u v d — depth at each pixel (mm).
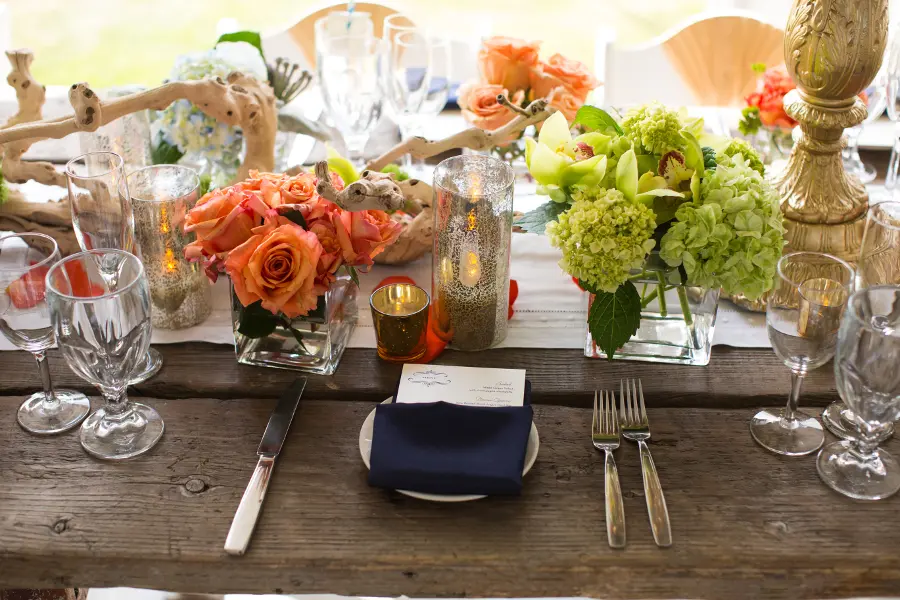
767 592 897
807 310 949
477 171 1102
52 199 1431
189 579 898
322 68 1444
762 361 1162
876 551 896
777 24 1882
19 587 916
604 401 1082
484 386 1068
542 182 1074
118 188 1101
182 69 1378
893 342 860
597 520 927
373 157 1599
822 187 1221
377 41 1515
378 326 1118
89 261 1005
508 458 939
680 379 1128
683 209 1024
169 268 1172
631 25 3973
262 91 1335
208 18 4066
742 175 1032
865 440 978
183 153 1479
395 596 900
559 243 1038
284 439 1025
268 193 1058
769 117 1507
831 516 934
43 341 1027
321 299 1074
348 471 987
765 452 1018
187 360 1161
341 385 1113
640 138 1049
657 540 894
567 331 1221
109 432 1029
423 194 1315
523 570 883
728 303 1277
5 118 1638
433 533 911
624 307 1071
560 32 3896
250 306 1067
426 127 1652
